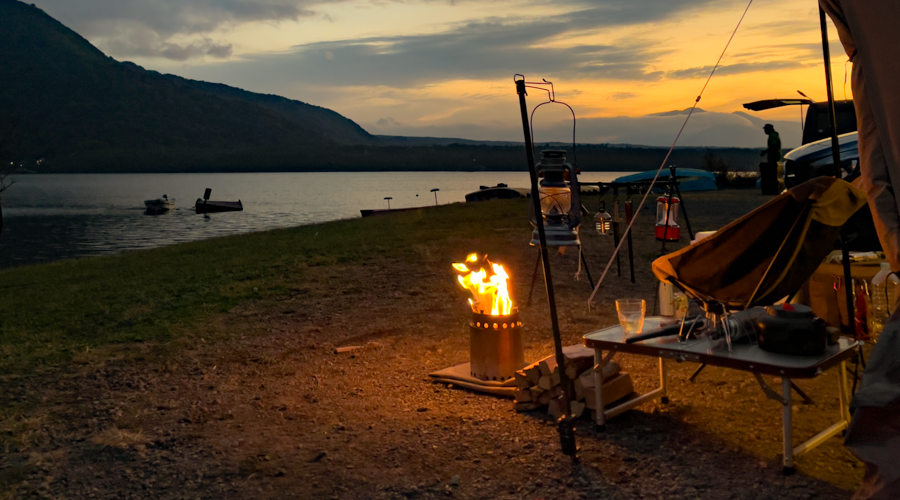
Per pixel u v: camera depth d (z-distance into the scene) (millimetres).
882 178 3523
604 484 3426
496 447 3990
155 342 7246
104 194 143750
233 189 167000
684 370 5320
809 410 4309
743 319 3711
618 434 4070
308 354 6480
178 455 4129
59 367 6406
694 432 4039
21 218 70375
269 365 6164
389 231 17266
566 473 3578
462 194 121938
